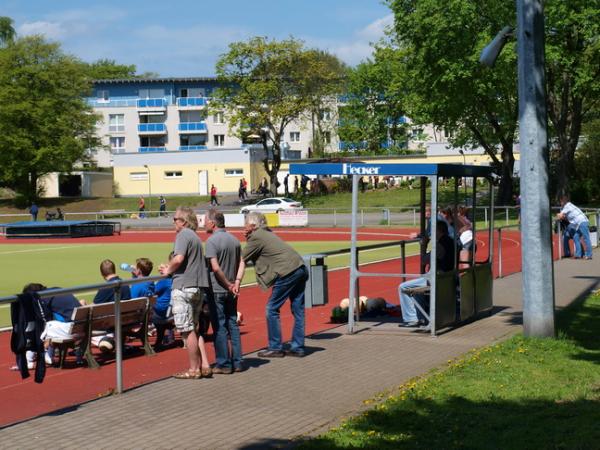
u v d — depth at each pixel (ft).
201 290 30.60
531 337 36.73
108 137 348.38
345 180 247.09
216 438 22.79
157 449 21.80
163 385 29.73
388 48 260.01
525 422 23.15
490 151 182.39
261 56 230.07
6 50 261.03
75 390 30.35
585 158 197.88
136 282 29.01
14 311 25.53
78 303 36.91
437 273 40.09
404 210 187.73
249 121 233.14
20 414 26.91
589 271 68.54
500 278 65.98
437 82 160.15
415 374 30.91
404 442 21.50
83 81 276.00
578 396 26.17
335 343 37.99
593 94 160.45
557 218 81.76
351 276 41.22
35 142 257.75
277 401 27.07
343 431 22.86
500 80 156.66
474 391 27.14
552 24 146.61
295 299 34.99
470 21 152.15
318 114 264.11
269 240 34.50
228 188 295.07
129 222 195.83
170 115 352.08
